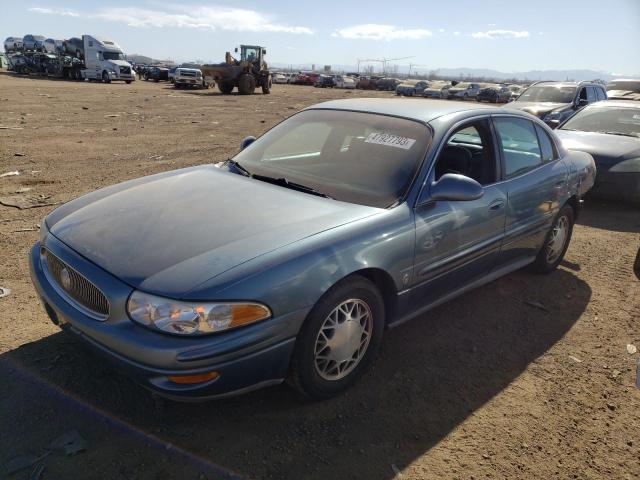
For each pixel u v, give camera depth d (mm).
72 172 7977
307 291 2457
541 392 3037
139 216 2830
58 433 2461
